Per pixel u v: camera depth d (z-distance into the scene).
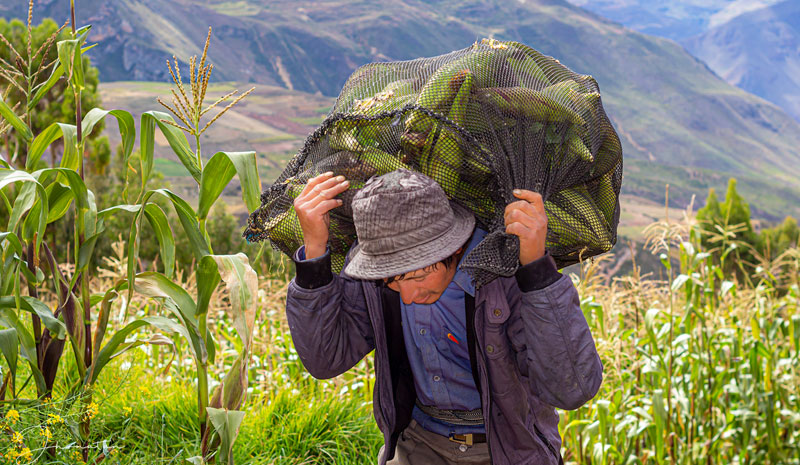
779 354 4.89
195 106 2.30
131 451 2.89
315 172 2.21
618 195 2.34
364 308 2.37
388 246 1.89
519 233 1.91
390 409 2.29
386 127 2.05
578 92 2.19
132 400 3.40
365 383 4.34
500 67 2.10
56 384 3.19
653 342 4.02
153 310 5.20
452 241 1.93
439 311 2.18
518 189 1.98
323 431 3.67
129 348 2.65
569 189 2.18
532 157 2.05
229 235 20.69
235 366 2.30
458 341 2.20
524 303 1.98
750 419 4.29
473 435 2.33
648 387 4.48
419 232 1.89
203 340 2.45
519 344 2.11
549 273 1.95
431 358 2.22
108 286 4.69
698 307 4.38
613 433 3.98
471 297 2.10
